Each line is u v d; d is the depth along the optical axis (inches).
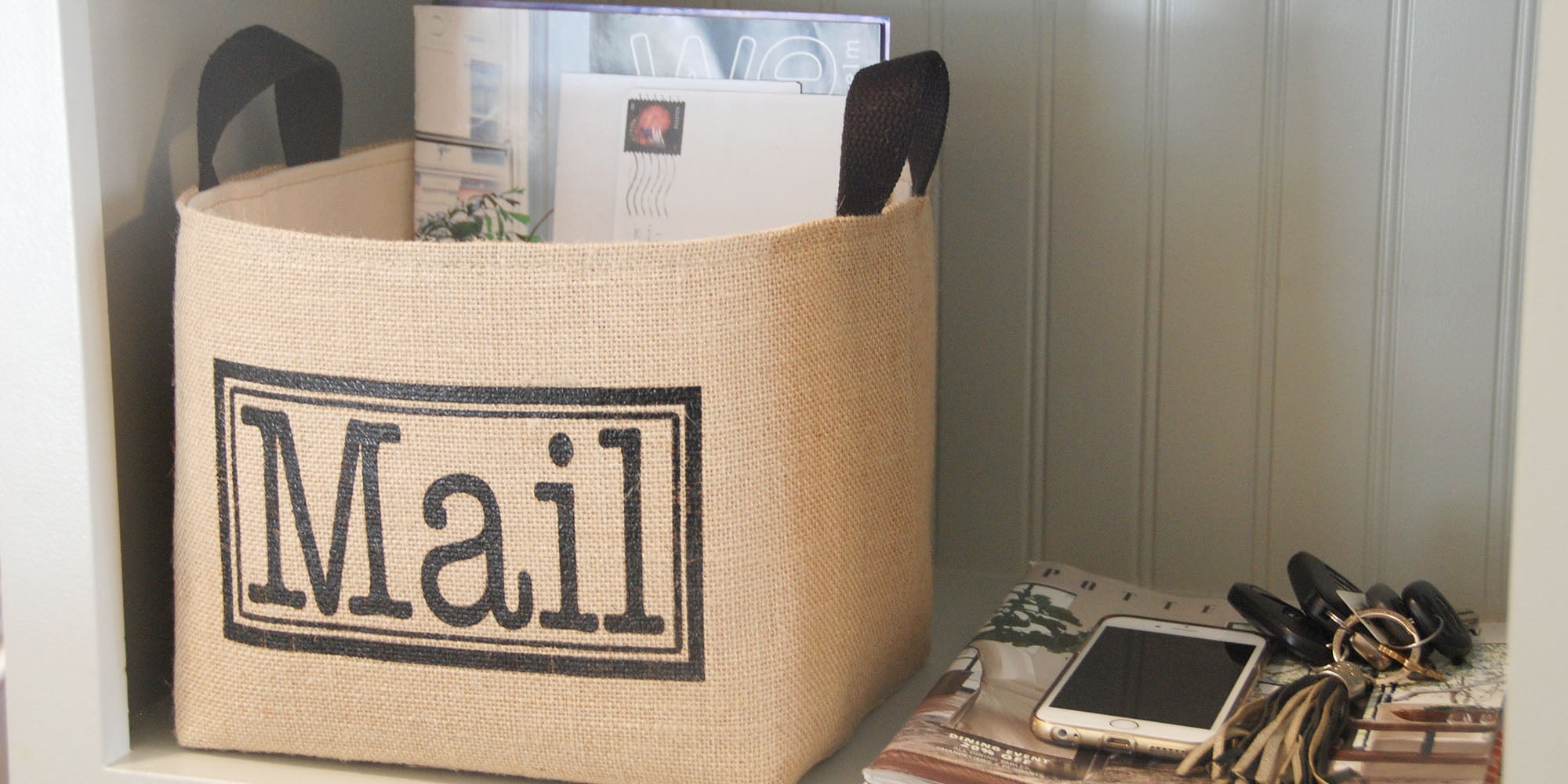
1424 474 31.0
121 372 24.9
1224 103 31.3
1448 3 29.3
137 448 25.7
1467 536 30.9
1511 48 29.0
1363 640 24.7
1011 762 22.2
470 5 30.4
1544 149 16.5
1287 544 32.4
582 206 30.0
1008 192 33.3
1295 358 31.7
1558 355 16.7
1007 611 29.1
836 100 28.9
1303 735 21.0
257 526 22.7
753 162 29.2
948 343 34.4
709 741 22.0
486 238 30.3
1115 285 32.8
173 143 26.1
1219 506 32.9
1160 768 22.0
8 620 23.7
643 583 21.7
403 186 31.4
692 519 21.5
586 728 22.2
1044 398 33.9
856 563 23.8
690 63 29.6
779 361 21.5
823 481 22.6
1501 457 30.4
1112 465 33.6
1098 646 26.6
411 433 21.8
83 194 22.4
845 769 24.2
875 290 23.5
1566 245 16.5
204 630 23.4
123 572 25.5
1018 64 32.7
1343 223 30.8
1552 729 17.3
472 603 22.1
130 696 26.0
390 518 22.1
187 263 22.9
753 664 21.9
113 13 23.8
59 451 23.0
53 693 23.7
